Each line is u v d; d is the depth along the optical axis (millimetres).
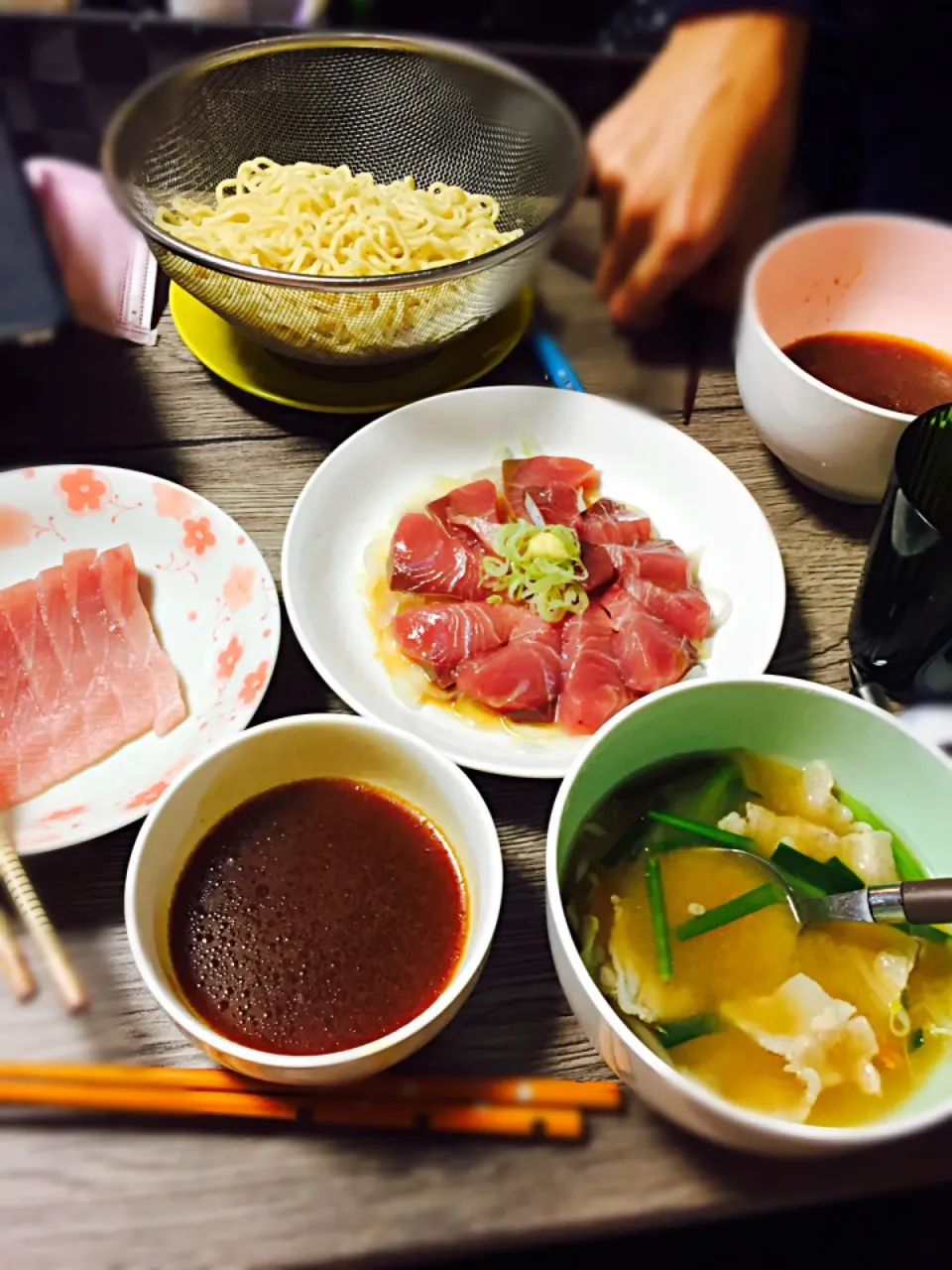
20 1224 293
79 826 358
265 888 333
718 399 530
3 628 422
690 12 487
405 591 450
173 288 540
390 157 607
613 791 348
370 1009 314
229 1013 311
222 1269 289
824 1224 503
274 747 336
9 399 500
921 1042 301
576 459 491
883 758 331
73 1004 306
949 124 537
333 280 437
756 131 439
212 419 507
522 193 567
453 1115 311
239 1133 311
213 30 683
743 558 458
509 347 537
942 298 488
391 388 517
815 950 318
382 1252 295
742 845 338
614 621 440
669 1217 306
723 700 335
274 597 415
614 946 319
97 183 523
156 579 450
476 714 418
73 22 662
